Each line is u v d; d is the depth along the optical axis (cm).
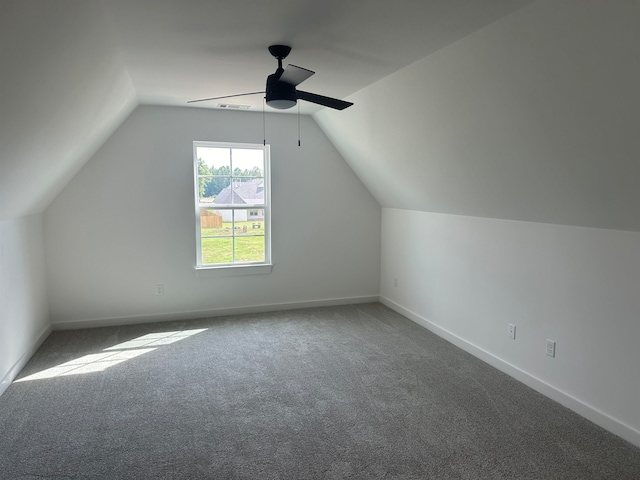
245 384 306
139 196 429
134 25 216
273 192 477
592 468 215
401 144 361
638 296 230
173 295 452
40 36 158
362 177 496
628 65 167
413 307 458
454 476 209
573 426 253
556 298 281
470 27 213
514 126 242
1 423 253
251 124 459
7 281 303
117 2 188
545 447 232
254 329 424
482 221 348
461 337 379
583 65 182
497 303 335
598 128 199
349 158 481
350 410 271
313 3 192
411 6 193
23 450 227
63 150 299
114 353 360
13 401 279
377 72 295
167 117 430
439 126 299
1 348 289
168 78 320
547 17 180
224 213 470
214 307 468
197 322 445
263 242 488
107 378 313
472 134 277
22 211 329
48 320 407
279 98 246
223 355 358
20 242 335
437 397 288
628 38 160
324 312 485
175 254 447
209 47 250
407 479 207
